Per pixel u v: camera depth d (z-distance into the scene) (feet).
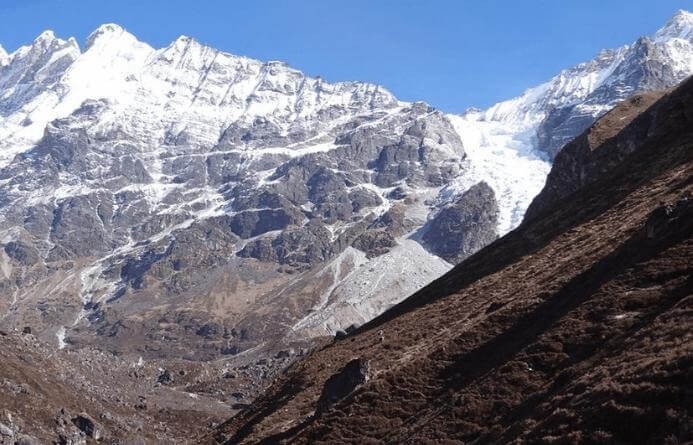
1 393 424.46
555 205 375.66
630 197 278.87
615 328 159.74
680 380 110.11
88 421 433.89
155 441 509.76
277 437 248.73
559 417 120.98
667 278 166.81
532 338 186.39
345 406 210.79
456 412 171.32
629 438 105.70
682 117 340.39
